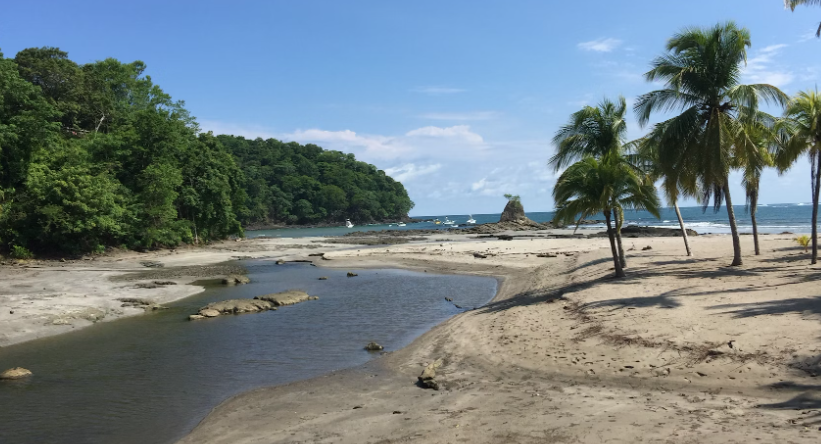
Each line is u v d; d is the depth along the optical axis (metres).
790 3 14.26
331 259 40.97
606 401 7.73
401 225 151.12
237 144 159.62
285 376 11.18
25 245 36.16
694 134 18.50
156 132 47.00
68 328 16.25
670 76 19.11
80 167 38.94
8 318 16.30
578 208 18.48
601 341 11.09
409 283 27.28
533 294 19.75
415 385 10.02
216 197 55.47
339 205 154.50
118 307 19.59
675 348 9.81
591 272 22.62
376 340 14.59
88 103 53.00
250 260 42.09
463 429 6.92
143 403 9.55
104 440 7.86
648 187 19.61
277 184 151.38
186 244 53.28
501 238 62.09
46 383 10.80
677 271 19.59
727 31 18.20
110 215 40.38
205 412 9.05
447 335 14.20
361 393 9.69
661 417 6.66
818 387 7.27
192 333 15.66
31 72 50.66
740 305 12.09
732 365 8.65
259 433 7.71
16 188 36.62
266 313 18.98
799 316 10.41
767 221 89.31
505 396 8.58
